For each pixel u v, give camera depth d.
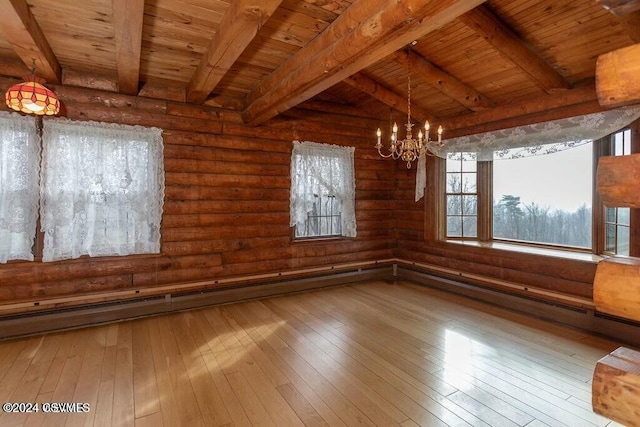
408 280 5.88
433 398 2.44
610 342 3.38
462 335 3.53
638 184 0.96
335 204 5.62
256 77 3.95
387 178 6.10
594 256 3.92
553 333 3.59
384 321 3.93
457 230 5.50
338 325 3.80
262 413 2.27
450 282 5.19
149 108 4.16
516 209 4.93
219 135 4.59
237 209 4.74
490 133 4.48
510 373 2.78
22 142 3.51
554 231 4.50
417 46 3.64
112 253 3.97
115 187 3.95
